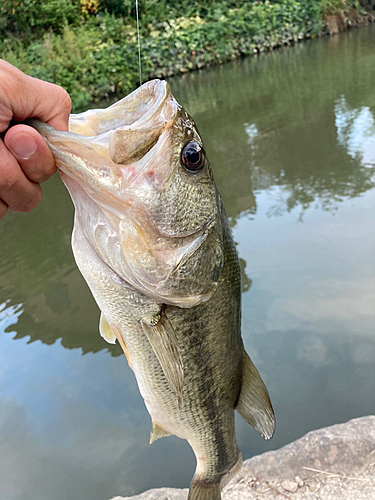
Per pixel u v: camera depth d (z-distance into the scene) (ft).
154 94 0.70
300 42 10.82
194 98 6.55
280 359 1.78
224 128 4.92
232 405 0.98
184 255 0.72
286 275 2.25
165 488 1.35
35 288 2.55
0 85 0.55
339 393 1.61
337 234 2.54
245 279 2.26
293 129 4.54
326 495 1.24
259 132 4.64
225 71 8.51
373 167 3.34
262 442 1.50
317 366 1.73
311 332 1.89
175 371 0.78
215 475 1.03
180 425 0.92
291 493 1.26
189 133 0.70
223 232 0.80
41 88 0.59
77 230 0.74
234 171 3.72
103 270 0.73
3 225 3.41
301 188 3.21
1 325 2.25
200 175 0.73
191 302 0.76
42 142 0.58
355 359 1.73
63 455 1.56
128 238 0.69
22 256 2.89
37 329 2.21
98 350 2.04
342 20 11.79
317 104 5.29
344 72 6.71
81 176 0.64
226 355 0.89
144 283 0.72
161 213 0.69
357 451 1.35
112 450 1.56
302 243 2.51
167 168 0.68
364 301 1.99
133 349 0.80
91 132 0.69
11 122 0.59
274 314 2.02
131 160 0.66
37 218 3.45
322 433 1.42
